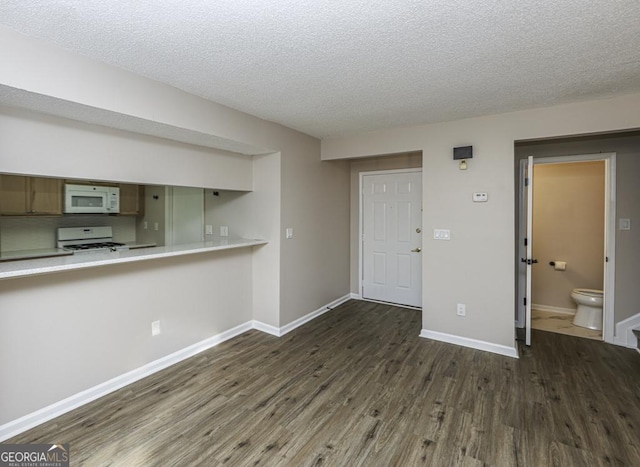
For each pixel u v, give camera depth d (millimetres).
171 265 2893
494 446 1894
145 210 4883
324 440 1943
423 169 3484
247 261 3742
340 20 1604
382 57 1990
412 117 3195
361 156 3924
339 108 2938
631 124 2600
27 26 1640
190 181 3031
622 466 1734
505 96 2643
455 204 3318
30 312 2025
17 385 1977
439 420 2131
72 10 1508
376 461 1780
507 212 3080
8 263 2025
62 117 2168
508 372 2770
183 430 2023
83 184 4027
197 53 1935
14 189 3564
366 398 2385
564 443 1913
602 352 3162
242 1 1449
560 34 1732
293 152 3705
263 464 1757
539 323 4039
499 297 3135
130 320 2576
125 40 1784
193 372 2764
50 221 4109
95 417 2143
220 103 2789
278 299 3598
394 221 4676
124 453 1825
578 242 4328
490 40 1795
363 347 3291
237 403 2314
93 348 2342
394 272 4711
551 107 2877
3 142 1918
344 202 4844
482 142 3170
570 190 4359
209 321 3279
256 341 3441
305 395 2422
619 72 2201
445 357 3059
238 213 3902
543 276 4570
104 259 2221
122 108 2123
